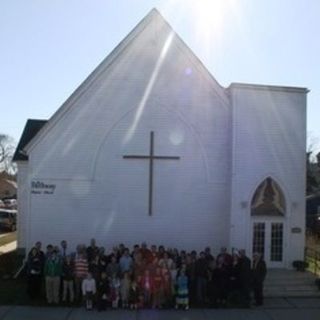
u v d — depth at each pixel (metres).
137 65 25.06
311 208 51.94
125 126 25.02
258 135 24.98
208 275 20.62
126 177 24.92
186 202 25.06
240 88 24.91
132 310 19.69
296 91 25.30
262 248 24.94
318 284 22.55
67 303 20.25
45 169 24.66
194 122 25.20
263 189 25.00
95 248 21.70
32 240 24.52
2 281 23.25
